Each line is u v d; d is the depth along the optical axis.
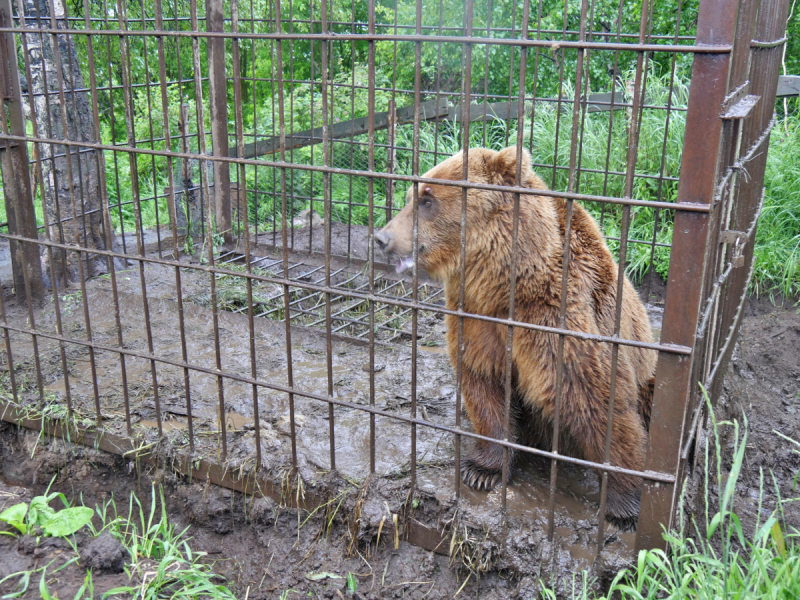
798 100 8.24
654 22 11.66
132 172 3.36
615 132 8.27
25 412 4.15
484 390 3.58
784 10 4.49
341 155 9.81
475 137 8.98
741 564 3.08
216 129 6.82
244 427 3.95
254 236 7.68
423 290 6.44
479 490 3.47
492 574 3.22
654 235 5.64
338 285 6.48
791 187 6.99
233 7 5.08
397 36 2.55
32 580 2.81
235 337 5.25
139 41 12.23
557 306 3.24
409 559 3.38
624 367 3.29
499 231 3.36
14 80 4.86
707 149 2.31
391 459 3.65
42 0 6.12
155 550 3.36
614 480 3.32
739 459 2.43
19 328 4.06
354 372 4.75
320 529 3.50
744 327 6.07
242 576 3.54
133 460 3.90
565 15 5.08
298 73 13.45
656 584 2.55
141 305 5.69
